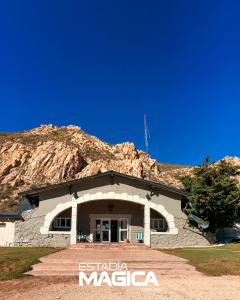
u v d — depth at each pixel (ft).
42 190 110.63
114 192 112.57
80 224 116.88
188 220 114.42
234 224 128.88
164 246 110.73
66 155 328.08
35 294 41.73
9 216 111.96
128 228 117.80
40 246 106.01
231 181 121.60
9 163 319.47
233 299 40.40
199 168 138.41
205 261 66.49
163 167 418.51
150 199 113.39
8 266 58.85
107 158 359.25
